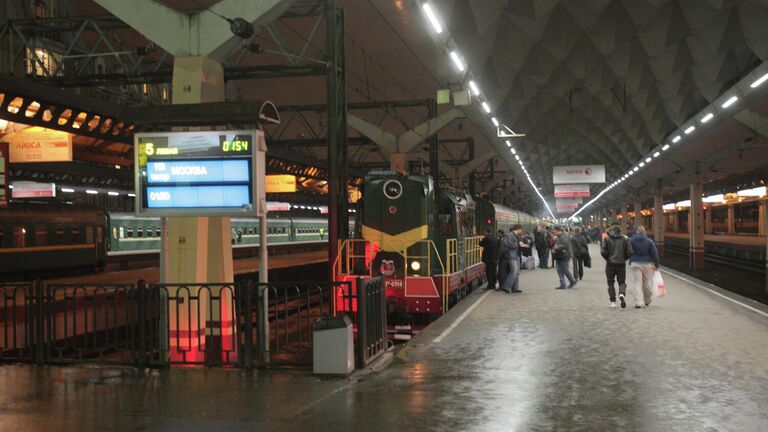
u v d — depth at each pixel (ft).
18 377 27.27
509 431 18.93
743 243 148.56
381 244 53.16
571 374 26.25
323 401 22.56
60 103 78.59
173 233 42.55
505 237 61.11
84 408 22.07
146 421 20.42
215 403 22.53
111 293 50.01
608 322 40.45
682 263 144.46
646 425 19.33
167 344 29.73
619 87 118.01
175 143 32.32
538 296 56.75
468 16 74.33
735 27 78.02
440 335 36.40
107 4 44.50
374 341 30.12
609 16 87.45
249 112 31.65
